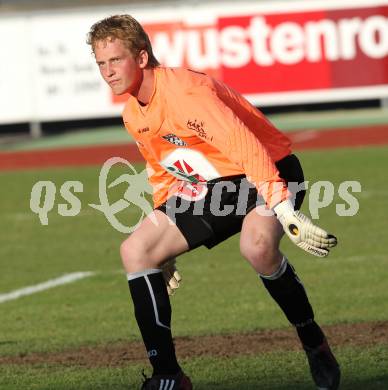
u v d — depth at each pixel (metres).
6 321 27.98
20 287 32.91
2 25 76.88
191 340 23.48
